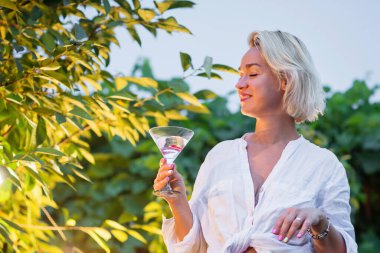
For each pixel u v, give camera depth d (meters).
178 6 2.75
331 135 5.86
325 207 2.18
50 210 3.24
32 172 2.38
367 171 5.81
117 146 5.74
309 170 2.21
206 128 5.84
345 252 2.12
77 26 2.48
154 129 2.19
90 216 5.71
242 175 2.24
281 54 2.27
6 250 3.11
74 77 2.91
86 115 2.49
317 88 2.32
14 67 2.76
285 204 2.14
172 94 2.88
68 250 5.50
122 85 2.88
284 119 2.30
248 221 2.15
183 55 2.72
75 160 2.93
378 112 6.05
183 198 2.24
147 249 5.58
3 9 2.75
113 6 2.87
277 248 2.10
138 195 5.71
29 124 2.68
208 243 2.23
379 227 5.92
